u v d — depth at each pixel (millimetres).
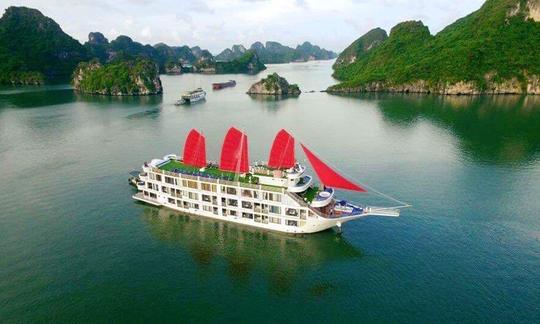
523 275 49938
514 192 76375
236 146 64438
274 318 43500
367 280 49750
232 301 46250
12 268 52094
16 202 73188
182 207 68125
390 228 62250
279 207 59438
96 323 42750
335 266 52812
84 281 49656
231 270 52219
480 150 106812
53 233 61531
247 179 63031
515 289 47281
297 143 117625
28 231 62031
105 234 61406
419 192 76625
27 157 104062
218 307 45250
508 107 177875
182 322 42938
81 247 57562
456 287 47906
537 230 61312
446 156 101438
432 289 47656
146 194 73125
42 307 44906
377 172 88812
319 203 58125
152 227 63562
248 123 154000
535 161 96438
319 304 45625
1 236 60375
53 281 49531
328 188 63375
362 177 85562
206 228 63062
